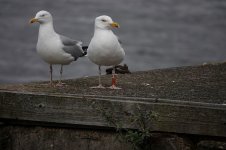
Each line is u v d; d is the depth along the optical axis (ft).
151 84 46.91
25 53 152.56
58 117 38.60
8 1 293.02
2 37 182.29
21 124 39.91
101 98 38.40
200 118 36.35
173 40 183.42
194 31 209.97
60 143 39.22
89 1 295.69
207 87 45.85
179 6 295.48
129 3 293.02
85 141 38.68
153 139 37.06
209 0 327.26
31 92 39.70
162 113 36.88
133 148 36.94
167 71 53.88
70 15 239.30
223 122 36.04
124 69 53.78
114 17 236.84
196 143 37.17
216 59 157.48
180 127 36.68
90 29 201.87
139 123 36.94
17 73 128.77
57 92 41.37
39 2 290.56
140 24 218.18
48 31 45.70
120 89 44.11
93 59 44.42
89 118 38.01
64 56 46.21
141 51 158.51
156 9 275.18
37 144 39.73
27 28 207.41
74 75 117.29
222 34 207.41
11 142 40.16
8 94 39.45
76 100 38.17
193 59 154.71
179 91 43.80
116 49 43.60
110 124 37.52
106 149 38.24
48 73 121.29
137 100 38.17
